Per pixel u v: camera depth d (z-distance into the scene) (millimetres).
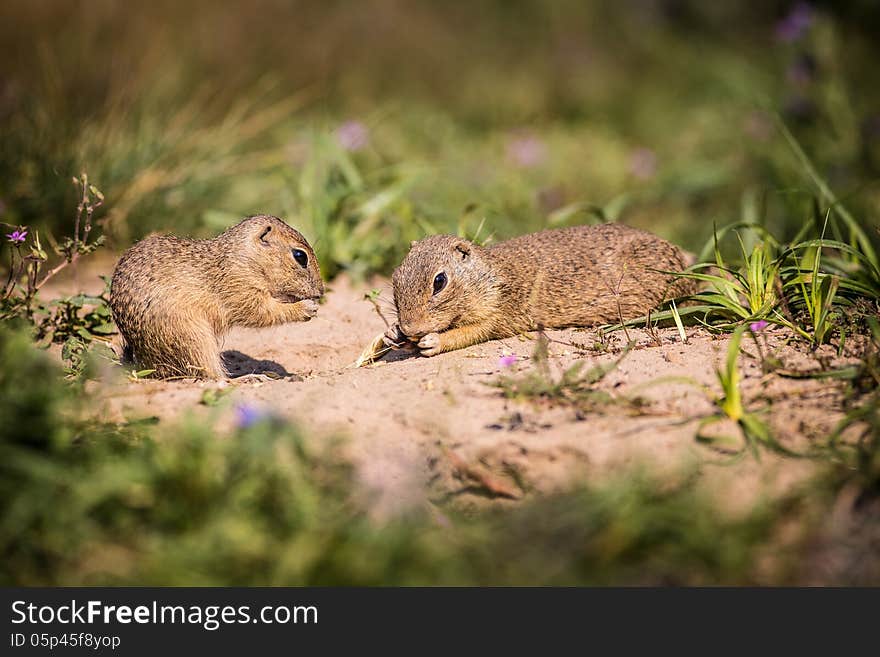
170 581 6414
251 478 7086
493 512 7734
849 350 9328
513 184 19172
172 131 17484
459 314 10930
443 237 11180
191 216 15875
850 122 19484
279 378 10547
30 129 16094
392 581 6562
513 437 8172
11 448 7133
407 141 23688
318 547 6551
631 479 7223
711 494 7223
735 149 22141
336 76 28453
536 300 11375
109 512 6988
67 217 14711
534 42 34188
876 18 28391
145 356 10633
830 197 12156
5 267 14078
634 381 8969
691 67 31312
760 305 10312
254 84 25562
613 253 11664
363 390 9133
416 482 7809
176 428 7961
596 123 27328
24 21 23906
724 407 8203
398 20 32875
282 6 30156
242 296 11039
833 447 7699
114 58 21531
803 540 7031
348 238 14594
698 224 17734
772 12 33281
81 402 8227
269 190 17344
